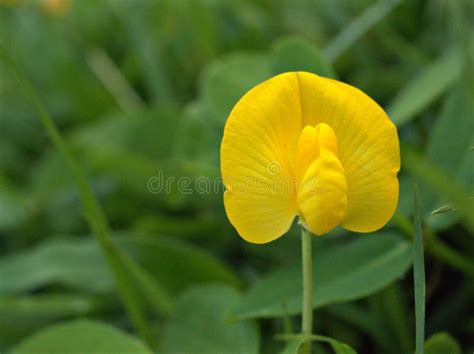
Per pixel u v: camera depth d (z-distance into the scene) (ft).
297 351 0.32
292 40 0.41
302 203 0.31
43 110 0.39
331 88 0.31
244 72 0.46
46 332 0.38
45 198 0.58
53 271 0.47
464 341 0.42
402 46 0.56
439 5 0.59
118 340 0.38
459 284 0.44
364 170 0.32
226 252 0.50
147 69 0.65
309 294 0.34
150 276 0.45
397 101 0.48
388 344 0.42
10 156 0.67
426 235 0.39
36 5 0.77
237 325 0.39
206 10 0.63
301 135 0.31
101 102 0.68
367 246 0.38
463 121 0.41
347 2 0.64
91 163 0.56
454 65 0.46
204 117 0.48
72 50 0.76
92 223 0.40
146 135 0.56
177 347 0.39
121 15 0.69
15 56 0.76
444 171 0.41
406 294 0.43
